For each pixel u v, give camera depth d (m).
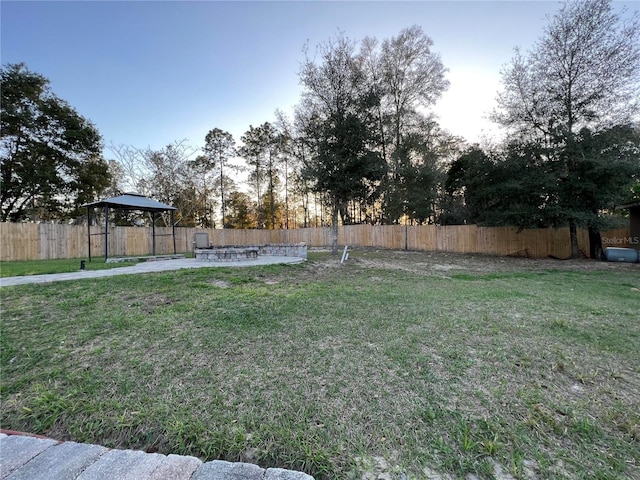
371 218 20.95
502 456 1.47
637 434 1.62
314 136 11.88
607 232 14.48
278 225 25.52
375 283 6.51
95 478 1.29
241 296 4.60
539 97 11.70
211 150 22.41
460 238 15.05
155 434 1.69
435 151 18.03
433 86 16.89
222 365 2.47
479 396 2.00
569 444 1.55
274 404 1.93
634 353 2.75
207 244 11.88
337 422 1.75
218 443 1.60
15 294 4.32
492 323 3.58
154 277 5.60
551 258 13.01
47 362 2.53
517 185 11.48
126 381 2.23
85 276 5.69
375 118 11.95
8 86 12.59
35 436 1.64
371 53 16.95
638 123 10.47
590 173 10.77
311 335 3.12
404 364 2.47
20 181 13.61
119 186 18.11
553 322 3.64
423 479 1.34
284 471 1.33
